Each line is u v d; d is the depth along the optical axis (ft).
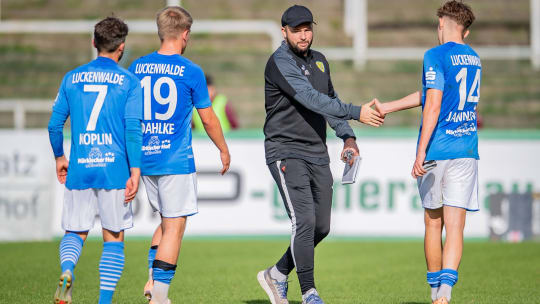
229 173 110.22
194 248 102.27
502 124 162.81
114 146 50.98
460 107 53.42
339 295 67.21
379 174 110.32
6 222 109.09
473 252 98.12
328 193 57.26
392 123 160.86
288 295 69.21
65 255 50.01
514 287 71.10
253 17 196.34
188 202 54.24
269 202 110.32
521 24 198.49
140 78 53.88
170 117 53.62
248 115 164.86
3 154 109.19
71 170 51.29
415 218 110.11
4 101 148.87
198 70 54.54
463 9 54.54
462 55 53.31
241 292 68.80
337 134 59.36
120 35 51.62
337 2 202.18
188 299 64.75
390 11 201.36
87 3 197.67
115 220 51.24
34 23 164.55
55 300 48.44
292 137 55.93
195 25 160.97
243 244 106.42
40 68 178.50
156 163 53.52
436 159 53.62
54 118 51.67
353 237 110.32
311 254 55.06
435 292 56.03
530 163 110.32
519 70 179.01
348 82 173.17
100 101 50.62
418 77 176.35
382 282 75.51
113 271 51.75
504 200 110.01
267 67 56.44
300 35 55.26
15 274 78.07
